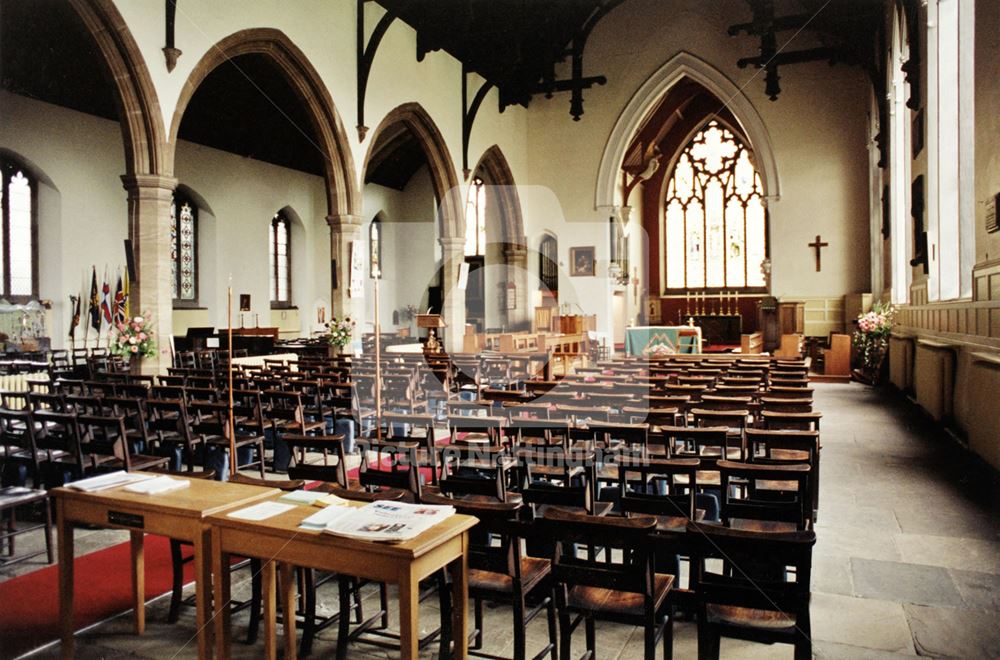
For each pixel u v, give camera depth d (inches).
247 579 216.4
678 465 200.4
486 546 155.1
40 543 249.3
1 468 300.4
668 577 160.2
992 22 369.7
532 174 1121.4
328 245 1225.4
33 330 780.6
